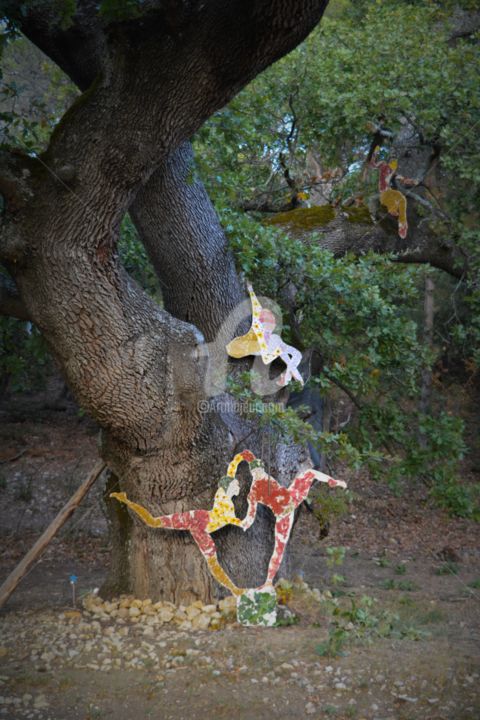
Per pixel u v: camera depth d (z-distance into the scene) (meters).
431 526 11.60
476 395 15.26
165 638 5.75
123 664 5.24
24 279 5.33
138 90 4.74
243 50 4.47
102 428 6.30
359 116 8.84
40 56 13.38
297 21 4.28
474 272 8.89
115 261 5.42
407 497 13.06
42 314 5.38
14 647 5.56
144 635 5.84
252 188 9.96
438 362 13.70
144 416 5.80
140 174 5.05
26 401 20.39
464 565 9.42
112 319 5.42
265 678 4.98
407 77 9.01
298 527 11.47
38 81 13.34
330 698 4.71
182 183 6.52
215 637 5.76
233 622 6.19
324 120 9.59
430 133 9.11
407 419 8.05
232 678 4.98
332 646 5.39
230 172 8.20
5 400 20.28
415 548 10.43
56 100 11.77
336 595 7.41
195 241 6.59
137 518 6.64
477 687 4.83
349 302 7.16
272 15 4.22
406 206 8.52
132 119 4.83
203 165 6.97
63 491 12.95
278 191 9.73
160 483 6.35
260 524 6.94
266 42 4.41
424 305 14.30
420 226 8.91
